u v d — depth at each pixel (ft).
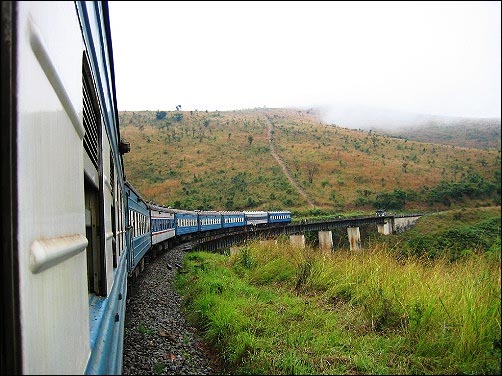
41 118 5.99
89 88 11.25
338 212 230.27
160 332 22.25
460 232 64.64
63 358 6.56
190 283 35.68
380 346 18.48
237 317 22.09
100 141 13.00
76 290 7.82
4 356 4.91
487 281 20.54
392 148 408.26
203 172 295.89
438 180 302.86
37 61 5.82
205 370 18.07
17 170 5.05
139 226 37.27
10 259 4.95
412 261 28.40
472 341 16.47
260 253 44.86
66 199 7.46
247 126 447.42
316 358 17.12
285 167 317.83
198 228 89.45
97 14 11.52
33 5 5.64
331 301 26.61
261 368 16.44
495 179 277.85
